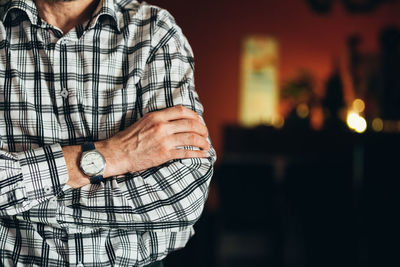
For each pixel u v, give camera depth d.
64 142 1.29
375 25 6.58
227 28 6.57
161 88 1.31
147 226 1.22
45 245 1.21
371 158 3.76
